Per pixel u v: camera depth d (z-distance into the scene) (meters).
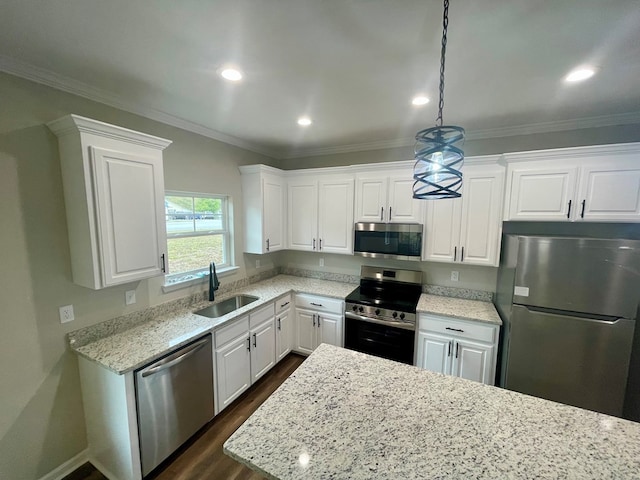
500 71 1.66
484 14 1.19
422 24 1.27
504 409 1.25
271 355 3.04
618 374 2.00
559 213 2.30
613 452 1.02
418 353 2.75
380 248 3.08
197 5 1.16
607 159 2.13
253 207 3.30
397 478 0.92
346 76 1.75
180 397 2.03
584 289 2.04
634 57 1.49
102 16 1.22
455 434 1.10
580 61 1.54
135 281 2.19
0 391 1.65
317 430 1.12
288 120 2.56
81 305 1.96
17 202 1.67
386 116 2.45
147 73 1.73
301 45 1.44
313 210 3.46
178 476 1.92
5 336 1.65
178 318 2.44
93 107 1.99
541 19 1.21
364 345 2.98
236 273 3.33
